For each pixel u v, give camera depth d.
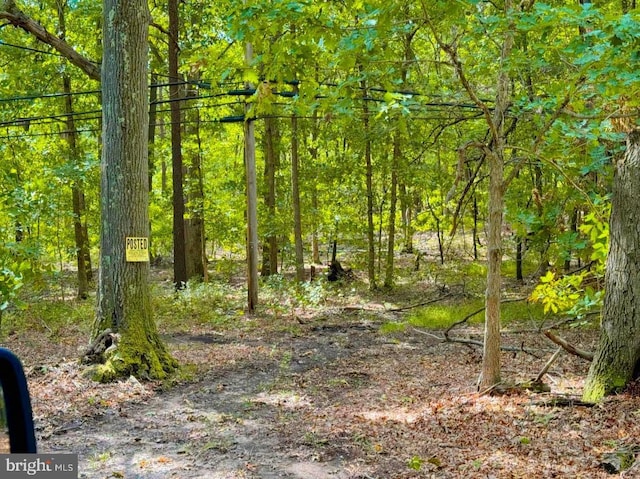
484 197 14.88
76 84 18.12
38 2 16.19
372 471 4.71
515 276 20.08
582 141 6.76
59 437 5.57
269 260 21.84
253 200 14.65
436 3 5.30
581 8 4.79
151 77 20.86
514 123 8.81
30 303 12.73
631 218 6.02
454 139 13.07
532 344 10.20
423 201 24.00
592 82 5.55
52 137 16.59
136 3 7.98
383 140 16.88
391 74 6.25
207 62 6.48
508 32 5.59
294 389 7.62
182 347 10.34
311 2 5.38
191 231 20.73
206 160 22.19
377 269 23.03
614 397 5.97
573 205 7.32
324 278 19.09
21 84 15.59
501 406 6.30
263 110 6.13
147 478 4.61
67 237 17.12
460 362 9.27
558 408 6.04
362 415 6.36
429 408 6.52
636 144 6.06
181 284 15.64
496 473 4.51
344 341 11.37
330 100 6.10
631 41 4.68
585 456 4.74
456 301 16.20
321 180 19.00
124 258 8.00
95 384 7.30
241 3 5.54
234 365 9.05
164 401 6.95
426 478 4.52
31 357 9.02
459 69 5.83
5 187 9.52
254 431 5.80
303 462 4.93
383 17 5.17
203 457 5.07
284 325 13.16
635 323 6.03
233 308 15.13
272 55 5.96
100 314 8.05
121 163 7.98
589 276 7.20
